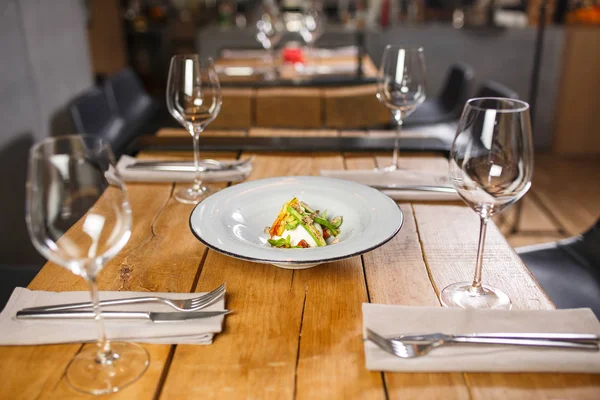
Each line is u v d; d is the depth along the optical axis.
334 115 2.41
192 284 0.84
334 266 0.89
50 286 0.83
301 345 0.71
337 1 4.61
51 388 0.64
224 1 4.99
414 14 4.21
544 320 0.73
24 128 2.36
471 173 0.75
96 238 0.65
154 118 2.82
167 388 0.64
